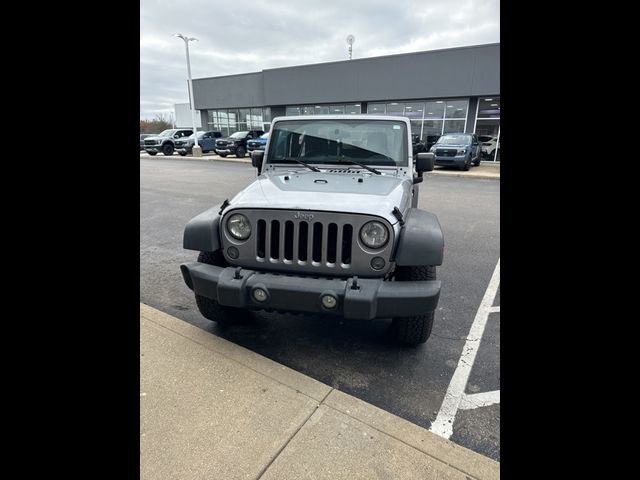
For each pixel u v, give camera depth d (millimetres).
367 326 3176
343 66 23344
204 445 1867
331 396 2227
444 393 2379
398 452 1850
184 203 8789
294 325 3178
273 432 1959
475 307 3578
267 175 3314
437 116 21641
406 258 2291
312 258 2365
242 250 2475
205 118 32062
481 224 7016
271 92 26734
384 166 3383
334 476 1720
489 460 1803
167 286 3986
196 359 2547
